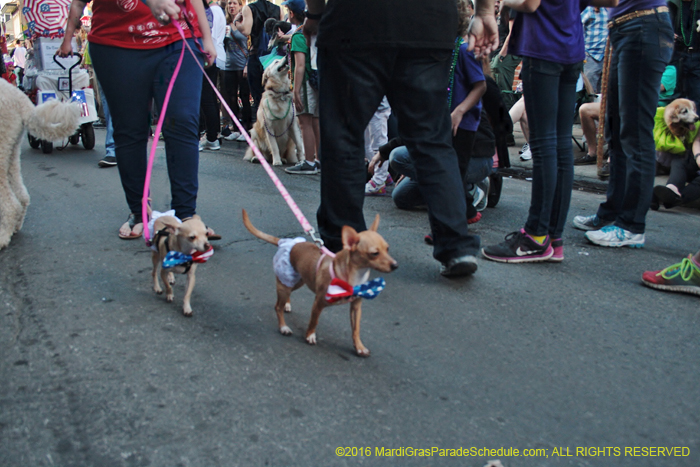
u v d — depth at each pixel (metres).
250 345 2.37
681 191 4.94
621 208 4.06
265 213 4.54
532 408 2.01
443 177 3.06
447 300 2.91
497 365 2.29
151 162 2.83
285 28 7.09
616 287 3.17
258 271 3.23
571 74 3.35
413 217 4.66
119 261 3.30
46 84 7.06
